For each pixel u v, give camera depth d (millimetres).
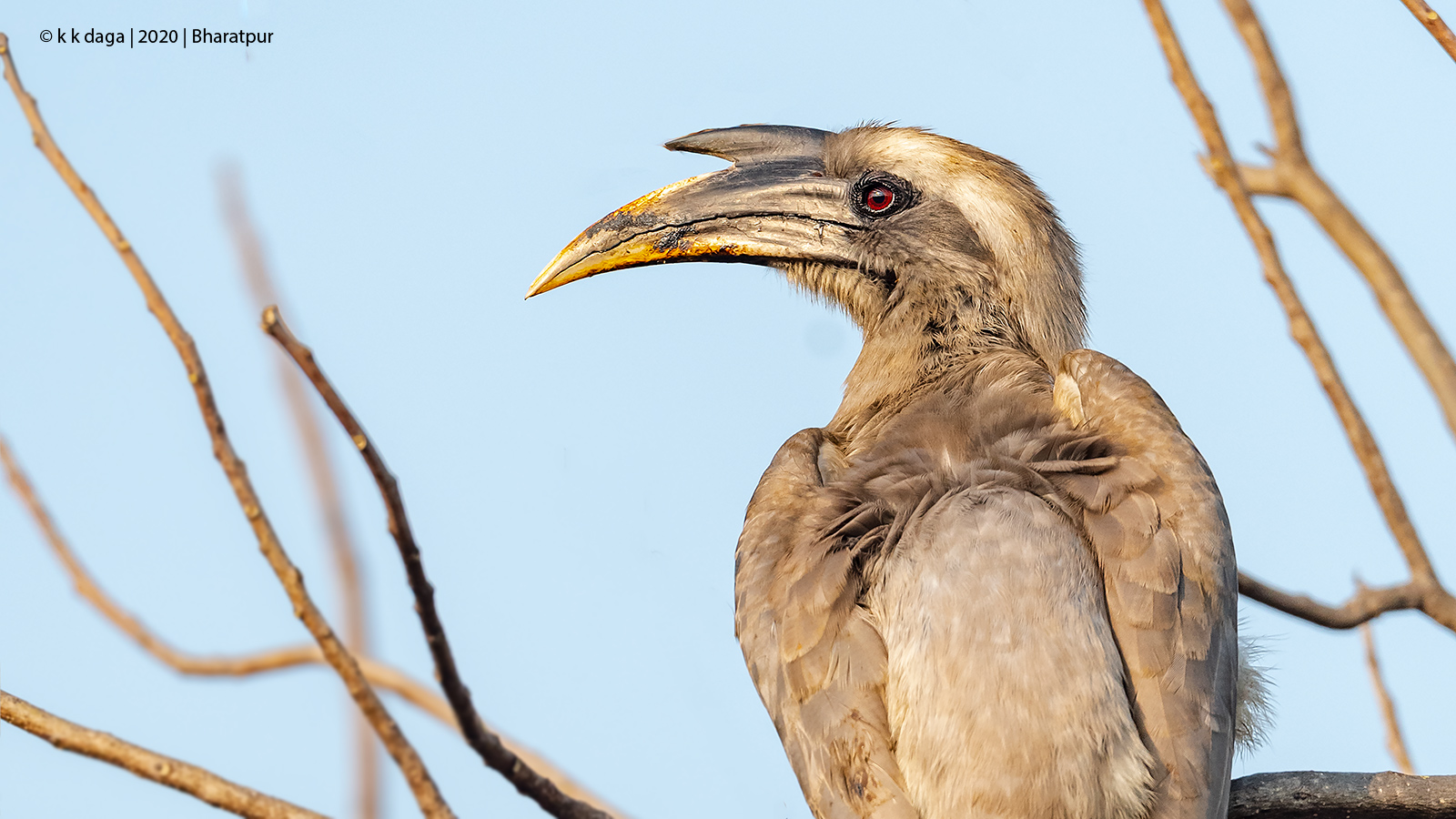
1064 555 8422
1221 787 8070
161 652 8625
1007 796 7668
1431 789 8953
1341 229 7320
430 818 5992
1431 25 7633
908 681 8258
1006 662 7953
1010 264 12062
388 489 5977
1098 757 7754
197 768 6672
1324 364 7258
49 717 6711
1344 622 9109
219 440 5844
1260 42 7570
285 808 6629
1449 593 7988
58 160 5887
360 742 8500
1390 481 7680
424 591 6125
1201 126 7137
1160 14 7172
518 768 6504
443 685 6254
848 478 9625
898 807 7996
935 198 12250
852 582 8852
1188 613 8438
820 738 8406
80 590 8477
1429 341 7051
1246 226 7129
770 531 9492
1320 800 9031
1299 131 7504
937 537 8672
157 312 5855
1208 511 8867
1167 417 9492
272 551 5902
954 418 10109
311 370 5875
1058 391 10320
